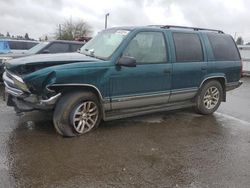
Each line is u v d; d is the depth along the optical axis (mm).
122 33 6094
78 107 5367
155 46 6238
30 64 5180
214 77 7285
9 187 3717
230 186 3971
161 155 4848
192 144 5395
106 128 6004
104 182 3939
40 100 5266
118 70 5688
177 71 6527
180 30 6789
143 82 6051
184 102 7027
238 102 9641
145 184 3939
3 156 4527
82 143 5160
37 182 3855
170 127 6309
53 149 4852
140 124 6402
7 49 14867
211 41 7309
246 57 20094
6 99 5992
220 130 6285
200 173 4293
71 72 5176
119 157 4691
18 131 5598
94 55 6012
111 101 5727
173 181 4043
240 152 5129
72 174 4094
